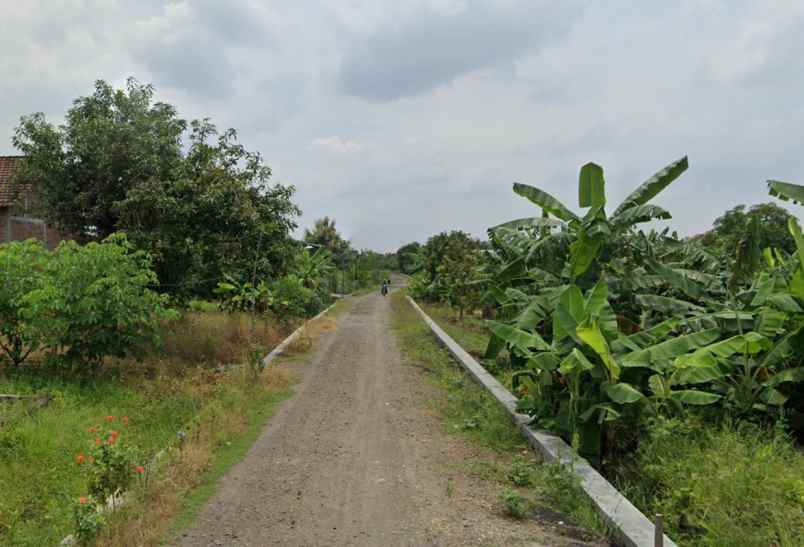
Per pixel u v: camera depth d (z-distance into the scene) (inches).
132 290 367.6
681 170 345.1
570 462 230.2
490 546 171.2
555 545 172.6
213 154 552.7
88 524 161.3
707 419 296.0
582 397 266.7
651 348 256.8
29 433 233.5
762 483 187.9
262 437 284.8
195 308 751.1
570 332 269.1
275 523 186.2
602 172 342.3
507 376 443.5
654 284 340.5
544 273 360.2
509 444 279.6
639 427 260.2
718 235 689.6
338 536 177.3
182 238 510.6
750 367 308.7
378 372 475.2
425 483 224.4
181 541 172.7
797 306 290.7
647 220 323.6
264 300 705.0
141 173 488.1
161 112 536.7
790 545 159.0
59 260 353.7
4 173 722.8
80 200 484.4
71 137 488.7
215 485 219.0
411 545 171.6
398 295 1969.7
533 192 374.9
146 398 330.0
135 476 199.2
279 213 599.8
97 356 358.0
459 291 946.7
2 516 180.4
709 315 323.9
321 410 343.3
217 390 358.0
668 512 196.2
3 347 359.9
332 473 234.8
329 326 819.4
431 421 322.0
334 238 2289.6
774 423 290.4
